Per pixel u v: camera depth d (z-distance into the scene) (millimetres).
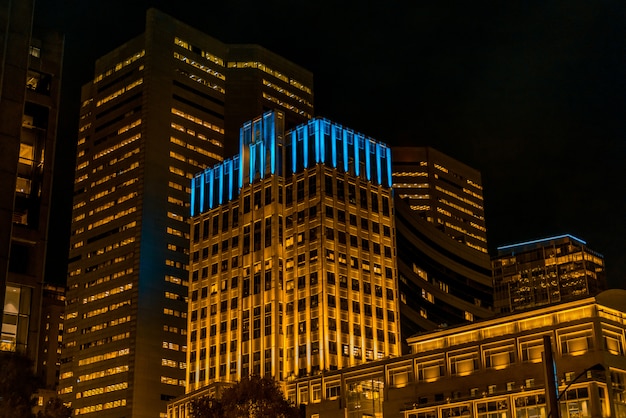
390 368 123750
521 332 106625
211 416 95125
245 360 162375
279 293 162375
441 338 120312
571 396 97188
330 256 160250
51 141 70500
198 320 179375
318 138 170625
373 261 168500
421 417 113750
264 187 174500
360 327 159125
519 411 101625
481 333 115188
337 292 158000
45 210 67688
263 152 178750
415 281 195750
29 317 63625
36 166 69062
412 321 186000
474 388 109375
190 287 185500
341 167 171625
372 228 171750
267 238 169000
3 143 62969
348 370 131625
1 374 52219
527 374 103188
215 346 171500
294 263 163625
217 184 190750
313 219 163125
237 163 187000
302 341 155000
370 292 164625
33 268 65250
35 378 54031
